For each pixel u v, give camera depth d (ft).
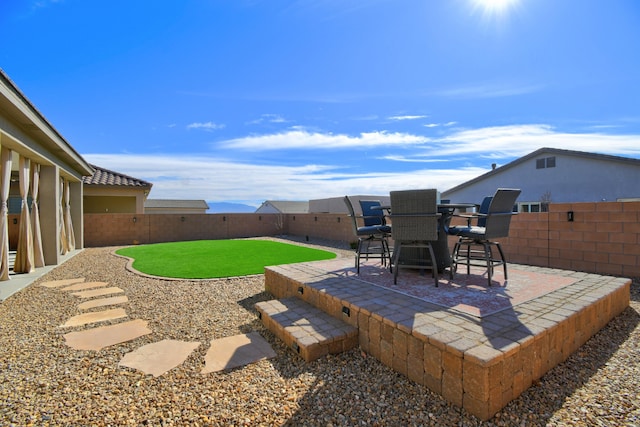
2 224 19.35
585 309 10.04
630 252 17.39
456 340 7.50
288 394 7.89
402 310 9.72
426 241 13.38
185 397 7.76
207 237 50.11
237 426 6.76
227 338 11.19
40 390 8.00
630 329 11.23
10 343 10.76
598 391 7.80
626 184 46.16
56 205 25.49
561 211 19.84
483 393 6.59
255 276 20.42
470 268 16.12
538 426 6.58
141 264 25.40
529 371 7.77
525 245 21.52
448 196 67.00
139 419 6.95
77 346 10.54
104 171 53.01
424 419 6.84
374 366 9.11
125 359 9.66
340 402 7.53
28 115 16.99
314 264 18.16
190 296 16.33
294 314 11.88
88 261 27.78
